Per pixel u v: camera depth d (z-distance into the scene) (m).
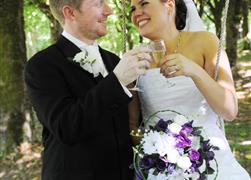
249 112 9.80
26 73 2.42
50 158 2.45
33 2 9.74
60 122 2.19
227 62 2.54
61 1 2.48
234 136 7.70
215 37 2.63
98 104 2.13
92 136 2.38
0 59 6.93
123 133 2.50
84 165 2.37
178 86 2.60
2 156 6.75
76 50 2.51
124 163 2.48
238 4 13.92
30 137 7.05
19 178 6.07
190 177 2.24
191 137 2.24
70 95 2.36
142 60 2.12
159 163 2.21
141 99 2.77
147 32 2.62
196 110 2.61
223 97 2.30
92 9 2.46
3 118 6.87
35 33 20.81
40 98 2.32
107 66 2.67
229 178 2.54
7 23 6.80
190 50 2.60
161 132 2.27
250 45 24.12
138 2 2.62
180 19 2.74
